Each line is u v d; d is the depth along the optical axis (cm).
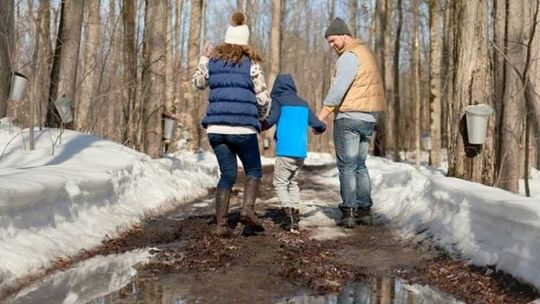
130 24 1269
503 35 974
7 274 368
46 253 425
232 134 520
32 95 823
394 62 2345
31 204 449
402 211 631
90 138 948
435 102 1852
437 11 1825
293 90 593
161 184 815
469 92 675
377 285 389
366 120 596
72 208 516
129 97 1249
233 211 687
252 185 541
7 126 959
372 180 952
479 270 399
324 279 402
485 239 426
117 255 464
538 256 352
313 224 613
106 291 362
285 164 571
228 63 521
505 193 466
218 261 444
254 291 369
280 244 507
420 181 665
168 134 1262
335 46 621
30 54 970
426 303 348
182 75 2041
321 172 1320
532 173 1309
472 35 679
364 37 2775
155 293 359
